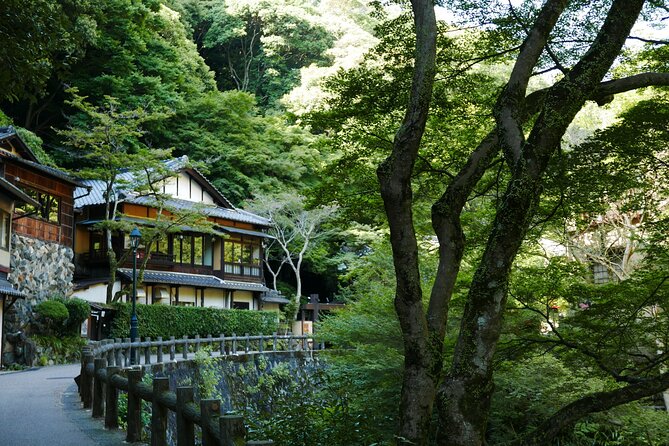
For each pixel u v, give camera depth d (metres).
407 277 5.97
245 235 37.84
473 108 8.81
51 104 35.75
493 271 5.50
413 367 5.91
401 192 5.97
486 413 5.41
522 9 7.42
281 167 39.94
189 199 34.53
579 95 5.58
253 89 50.06
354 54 39.25
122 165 26.22
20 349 21.31
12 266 22.38
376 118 8.43
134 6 35.56
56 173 24.94
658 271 7.94
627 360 7.85
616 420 9.69
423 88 6.02
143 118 26.56
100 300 29.55
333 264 39.62
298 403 8.49
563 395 9.70
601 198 8.15
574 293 8.09
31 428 8.49
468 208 10.84
